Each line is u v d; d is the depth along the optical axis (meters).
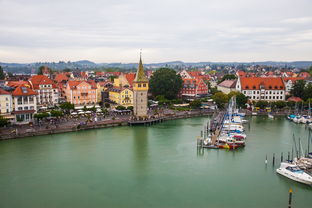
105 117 151.38
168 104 198.00
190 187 74.50
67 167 87.19
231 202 66.94
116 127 139.88
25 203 66.06
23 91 132.50
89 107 160.75
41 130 120.31
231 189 73.31
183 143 113.06
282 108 186.88
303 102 182.25
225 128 129.25
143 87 154.12
